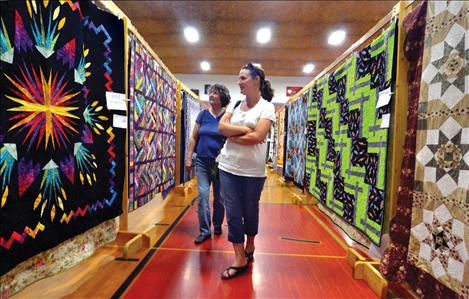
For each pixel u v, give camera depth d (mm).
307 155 4000
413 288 1487
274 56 8344
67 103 1431
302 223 3119
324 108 3223
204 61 9000
